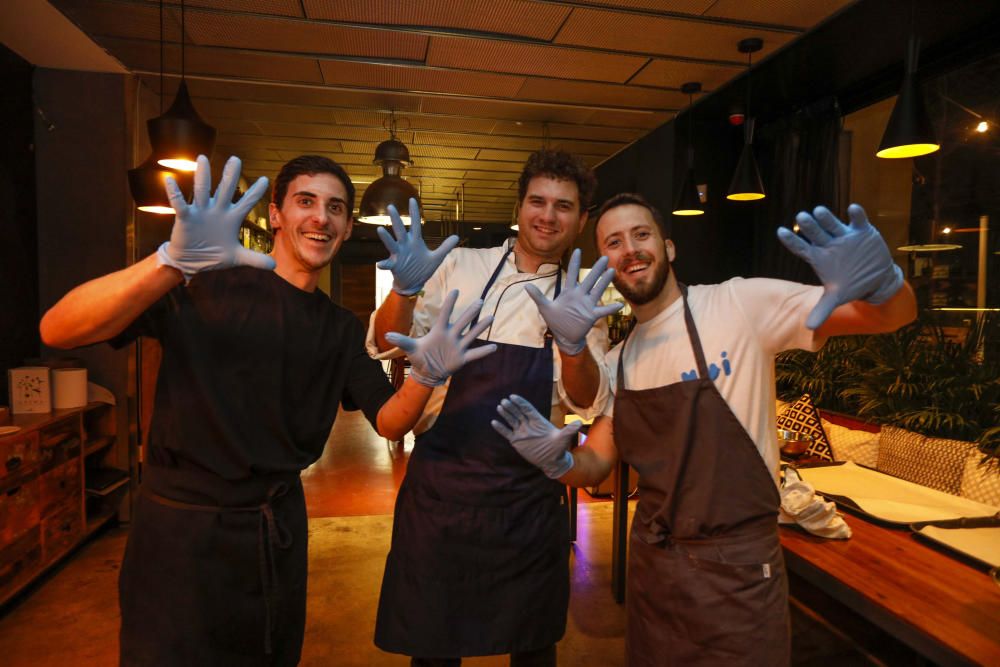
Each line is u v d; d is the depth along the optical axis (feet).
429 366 4.29
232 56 12.28
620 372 4.91
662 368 4.58
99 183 12.06
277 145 19.48
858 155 14.14
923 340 10.57
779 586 4.19
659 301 4.75
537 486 5.28
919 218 12.09
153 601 4.03
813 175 14.42
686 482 4.31
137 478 12.42
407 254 4.33
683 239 16.49
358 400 5.05
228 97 14.89
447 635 5.10
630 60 12.57
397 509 5.50
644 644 4.53
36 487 9.17
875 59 12.17
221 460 4.12
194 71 12.93
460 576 5.13
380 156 17.03
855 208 3.18
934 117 11.76
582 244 24.23
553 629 5.39
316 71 13.26
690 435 4.30
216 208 3.49
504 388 5.21
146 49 11.51
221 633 4.13
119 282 3.52
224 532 4.13
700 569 4.20
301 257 4.38
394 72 13.35
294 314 4.42
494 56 12.50
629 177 19.70
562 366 4.70
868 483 7.91
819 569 5.14
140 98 13.10
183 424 4.09
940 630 4.16
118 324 3.66
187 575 4.03
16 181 11.16
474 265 5.76
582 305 4.25
